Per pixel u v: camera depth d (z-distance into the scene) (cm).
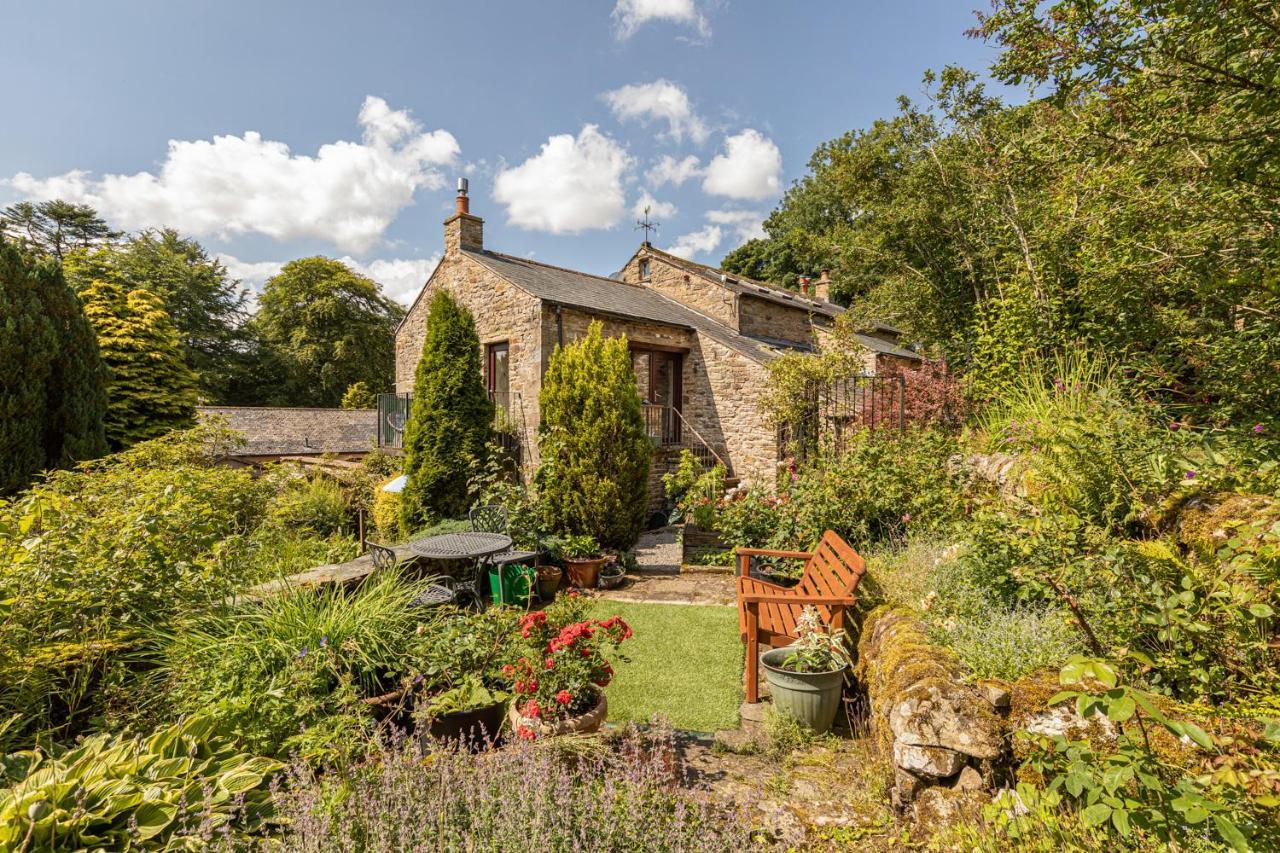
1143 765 134
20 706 246
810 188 2552
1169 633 197
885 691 267
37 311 761
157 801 187
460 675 308
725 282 1518
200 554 364
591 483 740
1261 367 375
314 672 276
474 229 1258
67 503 362
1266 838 129
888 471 566
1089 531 257
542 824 185
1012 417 490
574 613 328
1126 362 495
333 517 993
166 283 2609
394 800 198
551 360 794
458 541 535
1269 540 190
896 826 228
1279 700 166
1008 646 255
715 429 1228
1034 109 539
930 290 1058
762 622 406
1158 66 343
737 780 275
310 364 2856
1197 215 379
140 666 306
